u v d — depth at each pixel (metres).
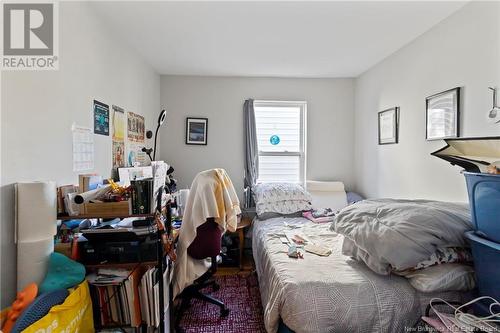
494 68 1.68
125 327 1.42
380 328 1.34
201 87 3.55
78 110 1.70
